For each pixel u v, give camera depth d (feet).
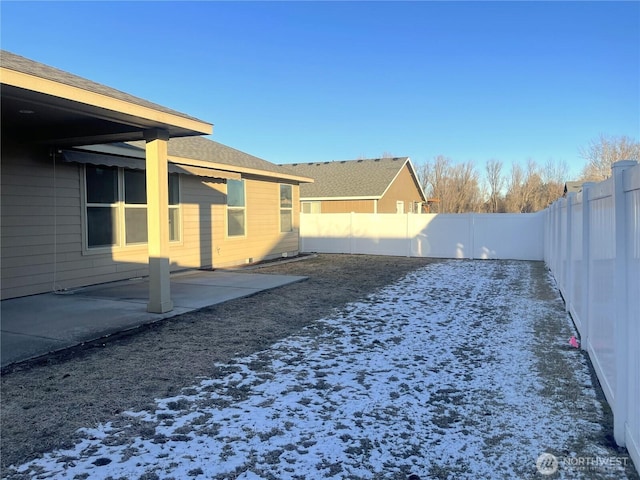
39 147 25.04
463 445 9.54
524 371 14.10
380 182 82.38
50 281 26.00
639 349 8.34
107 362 14.66
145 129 20.58
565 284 23.99
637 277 8.54
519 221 51.01
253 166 43.19
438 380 13.30
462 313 22.26
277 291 28.19
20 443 9.45
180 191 35.70
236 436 9.82
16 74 13.56
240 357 15.29
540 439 9.81
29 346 16.02
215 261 40.06
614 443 9.61
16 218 24.16
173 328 18.93
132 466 8.59
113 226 29.91
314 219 60.39
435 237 54.13
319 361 14.93
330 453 9.16
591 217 15.31
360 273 37.91
